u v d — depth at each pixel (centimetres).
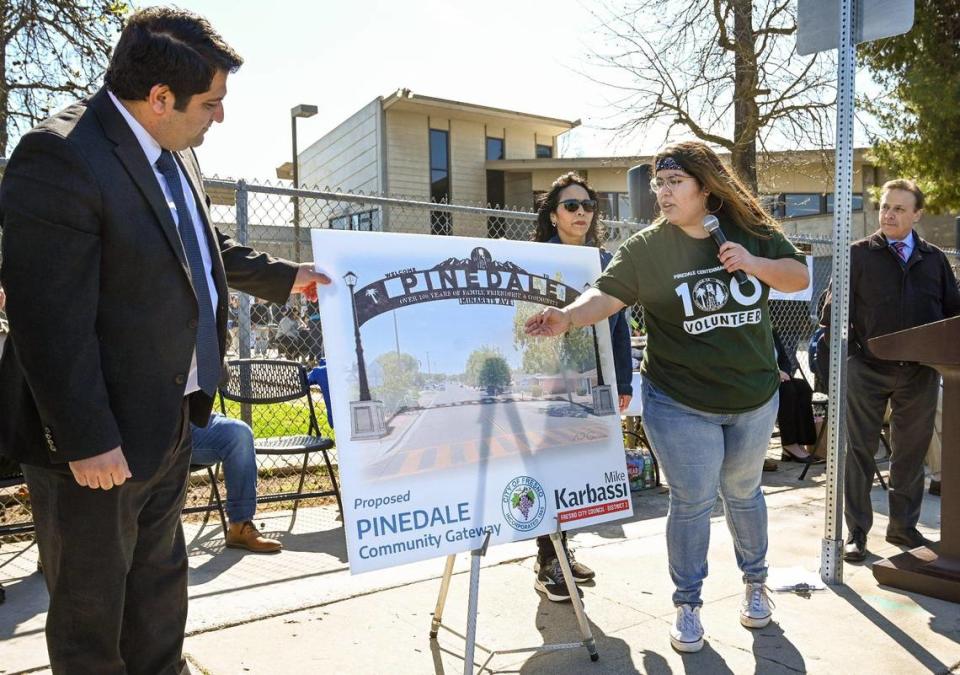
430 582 330
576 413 262
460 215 1908
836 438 331
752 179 1345
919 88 1471
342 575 341
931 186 1598
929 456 532
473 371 245
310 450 401
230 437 379
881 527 422
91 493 183
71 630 189
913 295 374
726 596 319
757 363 268
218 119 195
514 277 261
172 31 179
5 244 168
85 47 1127
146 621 214
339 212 1130
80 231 171
